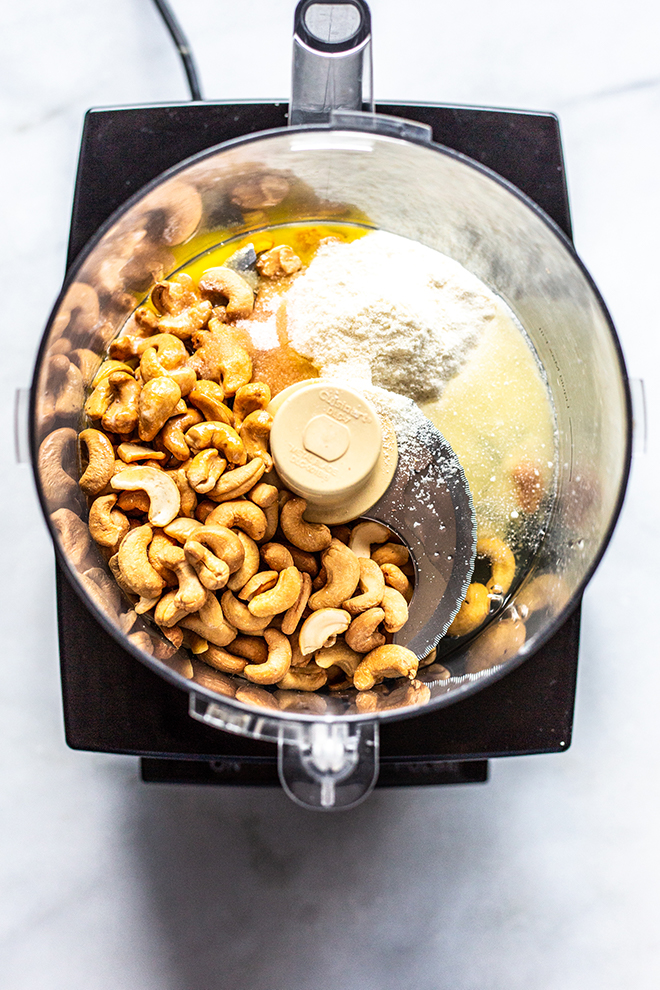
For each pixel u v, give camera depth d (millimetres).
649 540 626
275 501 504
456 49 631
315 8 512
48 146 629
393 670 502
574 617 537
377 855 611
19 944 603
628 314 627
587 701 623
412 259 535
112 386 505
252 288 530
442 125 546
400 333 518
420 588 516
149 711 530
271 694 506
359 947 605
